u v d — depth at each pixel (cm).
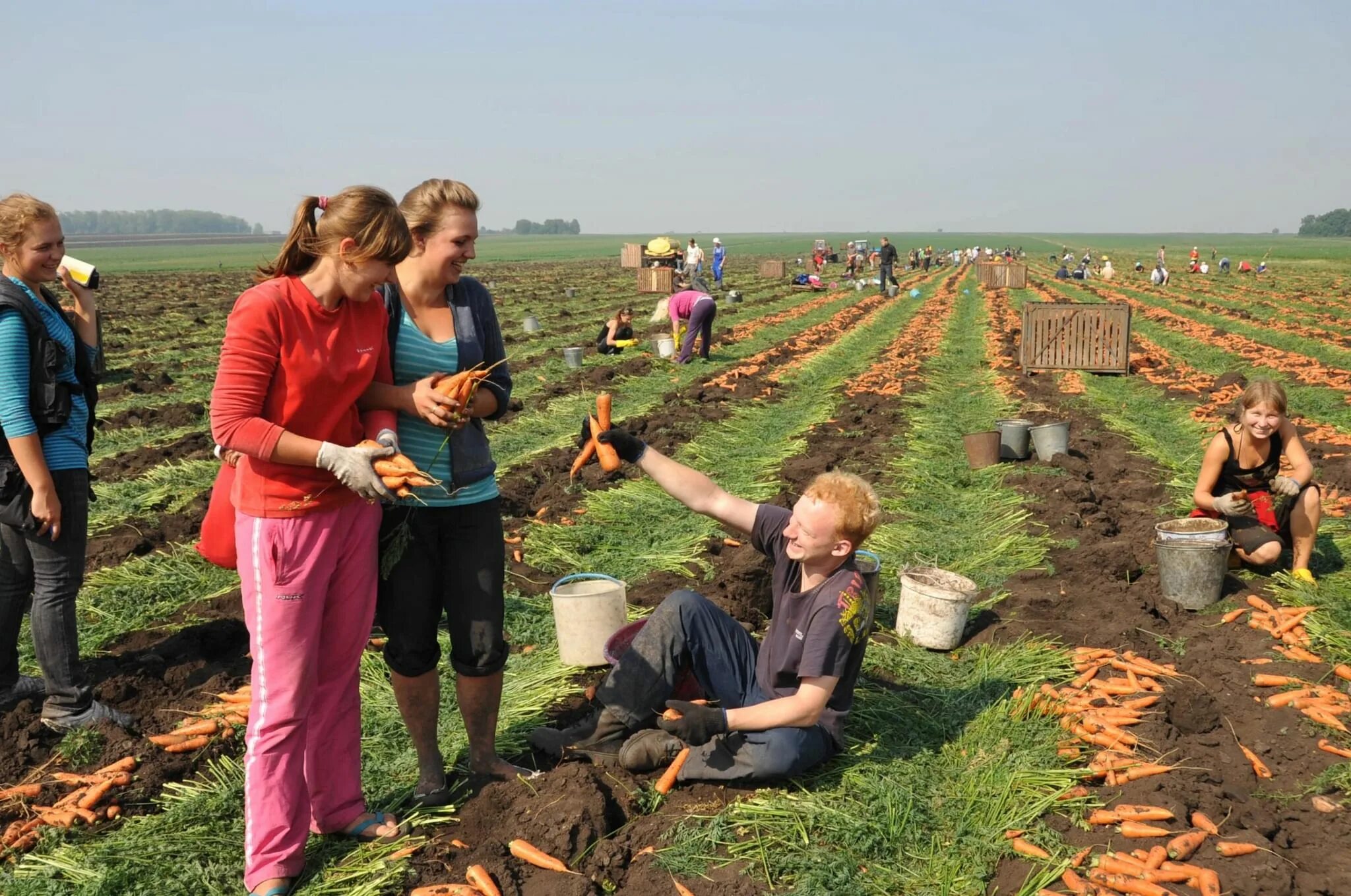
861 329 2603
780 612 415
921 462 1027
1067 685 520
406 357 371
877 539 766
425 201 363
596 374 1666
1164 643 573
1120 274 6288
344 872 364
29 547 454
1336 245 16600
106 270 6850
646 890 360
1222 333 2369
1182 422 1276
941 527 819
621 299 3584
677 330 1875
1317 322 2769
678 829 390
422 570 386
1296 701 489
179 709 505
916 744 454
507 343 2192
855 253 4997
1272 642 565
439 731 468
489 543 394
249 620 341
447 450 379
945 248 15450
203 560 726
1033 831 388
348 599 357
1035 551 729
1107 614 617
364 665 534
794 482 990
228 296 3797
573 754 441
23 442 429
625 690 429
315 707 368
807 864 366
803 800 403
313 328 327
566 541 766
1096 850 379
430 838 390
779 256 10025
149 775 439
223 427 319
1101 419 1302
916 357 1998
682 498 421
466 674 401
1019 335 2417
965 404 1462
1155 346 2166
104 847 380
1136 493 912
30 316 427
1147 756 449
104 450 1120
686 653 435
